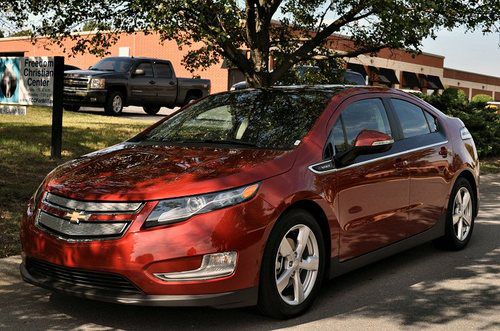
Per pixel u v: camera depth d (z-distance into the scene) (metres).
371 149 4.73
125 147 4.95
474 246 6.50
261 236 3.92
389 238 5.16
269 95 5.39
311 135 4.63
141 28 9.36
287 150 4.46
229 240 3.79
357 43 10.57
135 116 20.14
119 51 39.25
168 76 21.34
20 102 10.14
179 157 4.42
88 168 4.38
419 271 5.51
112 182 4.00
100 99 18.73
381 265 5.70
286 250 4.14
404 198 5.32
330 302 4.64
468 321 4.30
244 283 3.87
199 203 3.79
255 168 4.11
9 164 8.79
